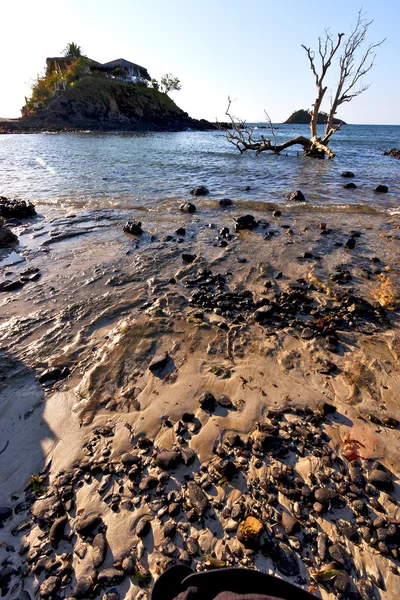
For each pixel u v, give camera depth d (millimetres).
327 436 2975
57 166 21156
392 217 10008
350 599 1945
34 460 2844
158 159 25203
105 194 13359
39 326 4707
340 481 2596
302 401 3357
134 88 96062
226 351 4102
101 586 2025
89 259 7035
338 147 40844
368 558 2127
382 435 2967
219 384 3596
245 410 3268
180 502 2469
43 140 46875
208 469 2719
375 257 6906
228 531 2285
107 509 2449
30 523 2371
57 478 2686
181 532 2287
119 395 3500
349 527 2289
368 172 19594
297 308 5043
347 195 13242
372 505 2426
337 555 2135
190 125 109750
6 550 2219
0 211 10062
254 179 17000
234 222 9562
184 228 8953
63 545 2244
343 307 5066
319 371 3742
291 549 2180
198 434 3031
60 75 92875
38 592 1999
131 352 4098
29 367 3920
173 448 2898
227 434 3027
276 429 3033
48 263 6867
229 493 2531
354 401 3338
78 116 83875
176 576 1706
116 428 3127
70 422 3201
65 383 3670
